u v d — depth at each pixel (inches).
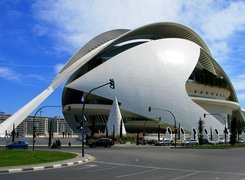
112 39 3860.7
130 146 2768.2
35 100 3275.1
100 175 782.5
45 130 6909.5
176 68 3742.6
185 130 3641.7
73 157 1330.0
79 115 3695.9
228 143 3550.7
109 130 3309.5
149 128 3735.2
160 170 894.4
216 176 765.9
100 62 3745.1
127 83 3523.6
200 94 3944.4
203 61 4128.9
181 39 4037.9
